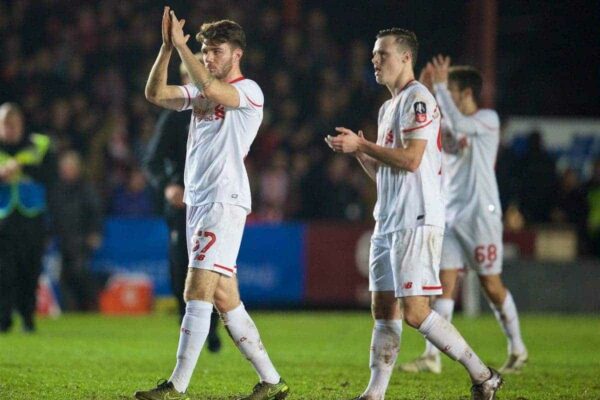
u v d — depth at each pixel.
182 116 33.75
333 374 32.03
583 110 85.19
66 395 26.59
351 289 66.50
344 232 66.50
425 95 24.31
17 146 46.84
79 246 62.03
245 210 24.70
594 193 70.25
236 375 31.36
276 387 25.28
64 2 79.81
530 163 69.88
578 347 43.41
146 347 40.72
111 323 54.78
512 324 34.22
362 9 87.38
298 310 67.19
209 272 24.30
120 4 80.00
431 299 33.91
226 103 24.03
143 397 23.84
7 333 46.81
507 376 32.41
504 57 86.94
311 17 80.19
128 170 69.62
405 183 24.34
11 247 46.59
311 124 74.00
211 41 24.62
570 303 65.50
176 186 32.41
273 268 66.06
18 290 47.22
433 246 24.33
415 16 86.88
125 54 77.50
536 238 67.69
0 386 28.09
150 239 65.25
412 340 46.19
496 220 33.91
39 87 73.81
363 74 78.38
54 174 47.66
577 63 86.50
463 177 33.88
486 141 33.81
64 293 63.34
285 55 77.31
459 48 85.56
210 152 24.52
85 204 61.91
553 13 87.50
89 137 70.19
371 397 25.03
